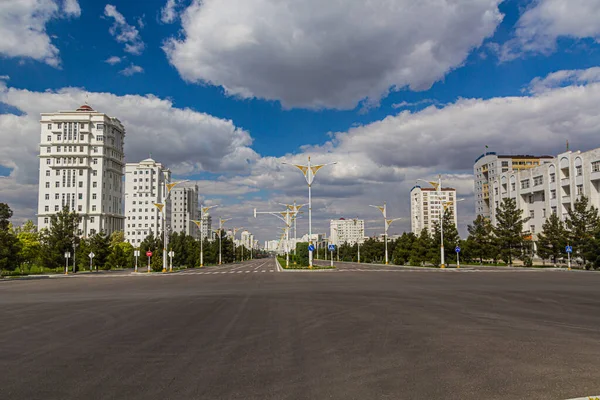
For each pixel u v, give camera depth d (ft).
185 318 44.52
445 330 36.22
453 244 206.80
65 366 25.77
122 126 449.48
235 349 29.78
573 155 222.28
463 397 19.53
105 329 38.65
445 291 71.72
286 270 167.32
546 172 245.86
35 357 28.17
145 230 511.40
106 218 403.95
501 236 214.48
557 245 191.31
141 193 514.68
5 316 48.37
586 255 162.61
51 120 401.70
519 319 41.96
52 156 397.19
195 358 27.35
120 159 440.04
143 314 47.98
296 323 40.45
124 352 29.32
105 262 225.56
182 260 242.78
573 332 35.17
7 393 20.77
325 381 22.12
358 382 21.89
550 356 27.09
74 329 38.93
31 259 209.05
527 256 204.64
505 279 104.47
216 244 340.18
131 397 19.99
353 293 69.21
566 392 20.18
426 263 262.67
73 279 143.43
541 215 255.29
